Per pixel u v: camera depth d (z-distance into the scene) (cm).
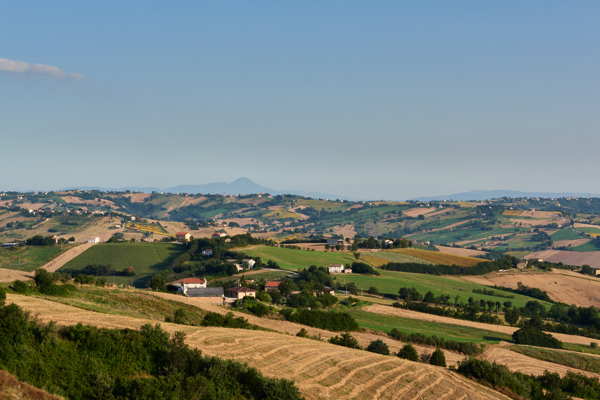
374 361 6875
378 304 18050
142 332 4972
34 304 6059
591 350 13650
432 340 11875
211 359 4778
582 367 11219
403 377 6450
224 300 15650
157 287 17438
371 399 5562
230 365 4778
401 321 15225
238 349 6019
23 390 3759
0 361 4019
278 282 19538
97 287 10519
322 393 5300
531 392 7144
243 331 7194
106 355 4544
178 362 4606
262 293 16250
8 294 6581
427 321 15638
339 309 16325
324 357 6538
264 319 11369
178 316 8644
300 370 5825
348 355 6912
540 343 13512
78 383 4106
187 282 18162
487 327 15675
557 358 11712
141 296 10269
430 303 19500
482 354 11450
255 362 5684
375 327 13612
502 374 7081
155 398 4038
